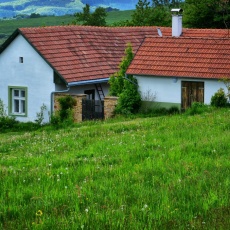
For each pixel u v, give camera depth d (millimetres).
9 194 14211
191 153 18859
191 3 58031
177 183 14719
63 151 22000
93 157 19750
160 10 67438
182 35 45125
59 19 159375
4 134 34688
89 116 37000
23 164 19188
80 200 13352
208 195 13492
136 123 28438
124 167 17266
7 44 40219
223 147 19688
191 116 29766
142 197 13547
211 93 34969
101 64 40969
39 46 39219
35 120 38562
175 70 35844
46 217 12141
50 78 38781
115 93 37469
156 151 19609
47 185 15070
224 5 56500
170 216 12125
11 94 40719
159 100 36406
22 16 195875
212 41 37156
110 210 12422
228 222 11492
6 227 11688
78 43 41469
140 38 46250
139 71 36594
